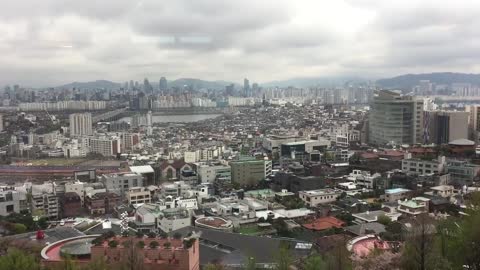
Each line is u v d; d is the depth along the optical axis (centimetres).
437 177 19888
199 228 13200
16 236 12600
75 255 8850
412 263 6762
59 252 9262
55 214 18250
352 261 8019
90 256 8744
